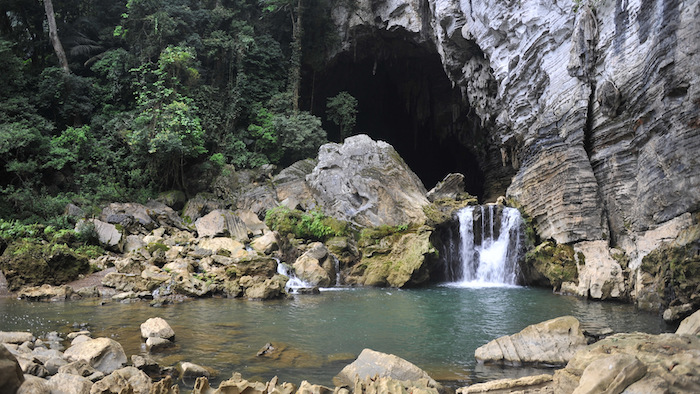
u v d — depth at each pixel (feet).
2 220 60.44
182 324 37.81
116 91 90.38
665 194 45.91
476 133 116.78
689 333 25.05
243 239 69.31
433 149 138.21
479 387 22.63
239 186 85.56
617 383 17.24
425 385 22.72
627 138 56.85
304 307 46.44
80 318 38.88
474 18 85.15
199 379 22.06
